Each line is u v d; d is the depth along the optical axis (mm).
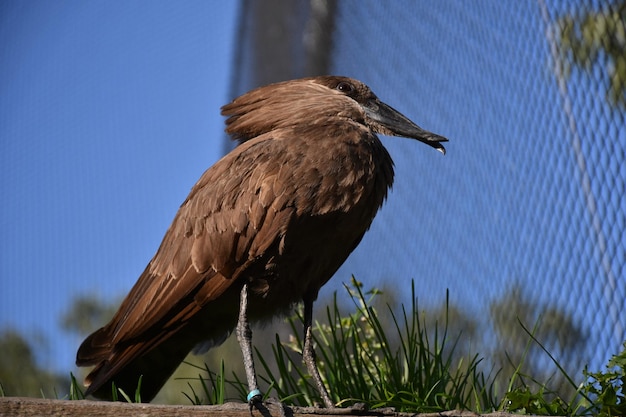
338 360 6855
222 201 6594
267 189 6469
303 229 6496
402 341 6828
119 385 6988
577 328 6898
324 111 7148
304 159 6527
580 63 7004
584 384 6266
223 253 6551
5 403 5129
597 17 6910
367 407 5766
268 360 11164
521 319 7570
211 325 6988
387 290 10102
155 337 6754
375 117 7324
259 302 6730
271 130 7195
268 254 6523
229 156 6844
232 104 7434
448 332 8617
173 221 6926
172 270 6707
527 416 5547
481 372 7004
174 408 5262
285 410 5453
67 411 5160
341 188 6512
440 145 7234
